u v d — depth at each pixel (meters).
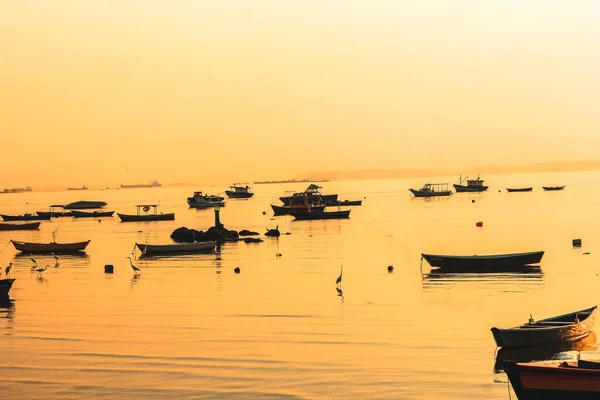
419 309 68.12
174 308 70.81
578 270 91.75
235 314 67.12
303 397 44.75
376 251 120.25
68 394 46.38
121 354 54.44
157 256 118.69
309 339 57.41
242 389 46.31
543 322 56.25
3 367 51.91
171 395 45.66
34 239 173.38
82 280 92.75
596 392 40.97
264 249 126.94
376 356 52.44
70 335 60.53
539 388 41.81
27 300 77.69
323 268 98.81
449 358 51.78
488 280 85.06
